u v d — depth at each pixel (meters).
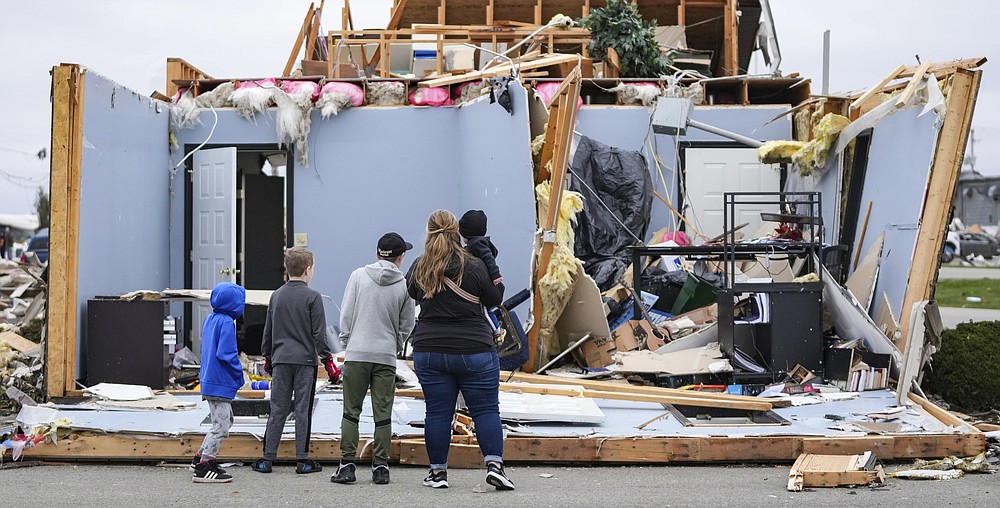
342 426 8.93
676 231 17.22
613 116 17.97
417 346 8.46
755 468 9.78
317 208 17.70
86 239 13.23
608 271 15.95
